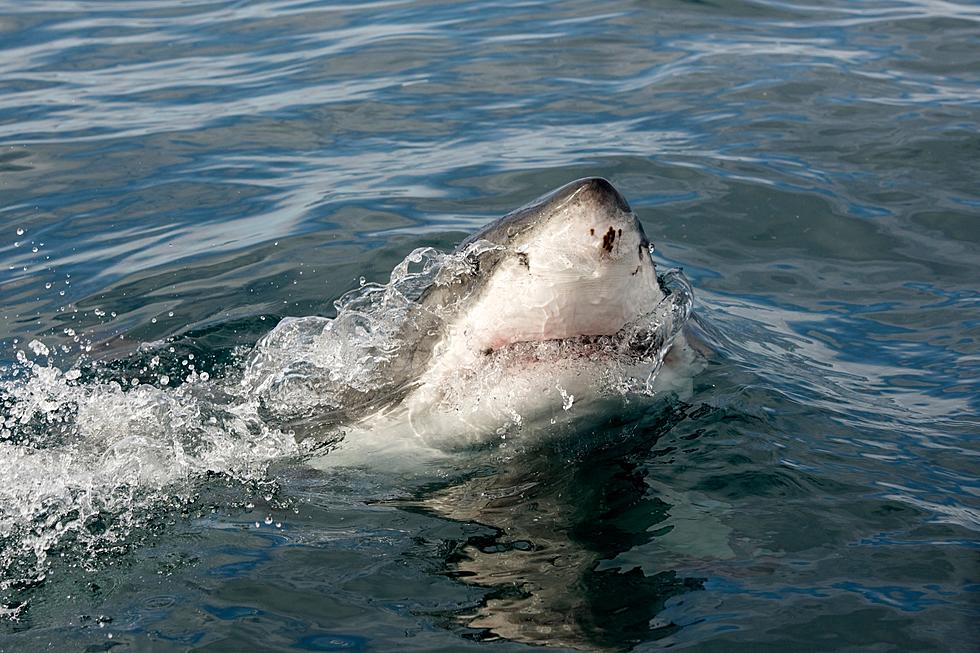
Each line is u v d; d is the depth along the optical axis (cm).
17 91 2731
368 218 1962
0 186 2156
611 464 1164
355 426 1213
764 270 1759
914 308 1609
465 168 2181
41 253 1892
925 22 3016
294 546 1056
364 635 919
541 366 1108
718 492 1113
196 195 2111
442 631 919
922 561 995
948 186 2019
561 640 898
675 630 904
